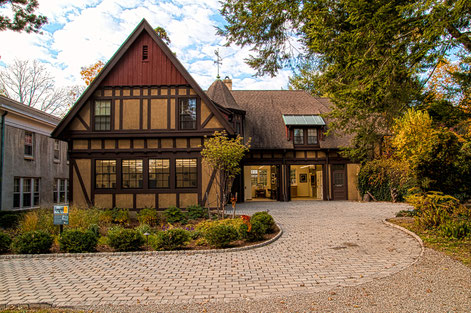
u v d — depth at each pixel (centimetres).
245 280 586
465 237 846
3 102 1517
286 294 511
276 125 2294
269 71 1113
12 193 1597
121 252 805
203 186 1477
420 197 1020
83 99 1495
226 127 1462
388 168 1950
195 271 648
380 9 729
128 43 1513
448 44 759
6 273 647
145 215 1309
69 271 659
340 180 2262
